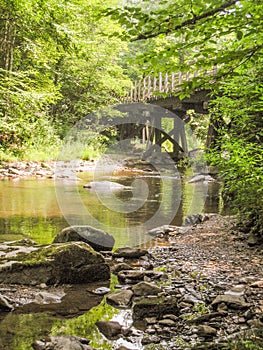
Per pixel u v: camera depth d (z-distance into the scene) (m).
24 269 4.15
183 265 4.73
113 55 22.03
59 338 2.91
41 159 15.43
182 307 3.54
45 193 10.12
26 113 9.98
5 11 11.00
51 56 12.84
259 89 4.98
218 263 4.75
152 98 18.34
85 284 4.15
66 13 10.93
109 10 3.38
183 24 3.33
